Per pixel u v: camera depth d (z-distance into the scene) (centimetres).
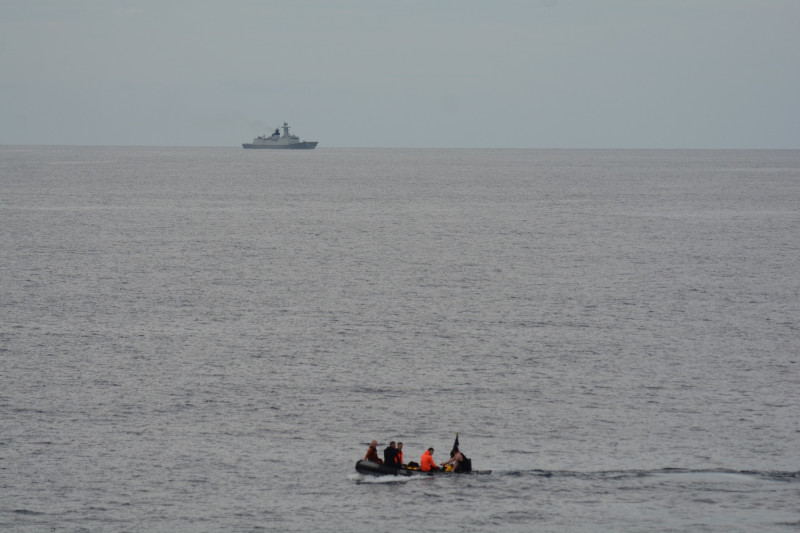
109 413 17512
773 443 16425
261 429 16925
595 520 13888
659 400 18462
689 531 13600
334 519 13888
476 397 18612
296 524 13712
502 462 15725
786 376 19962
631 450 16138
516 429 17025
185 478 14988
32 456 15625
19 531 13338
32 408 17688
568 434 16800
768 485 14912
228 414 17588
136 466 15350
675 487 14875
